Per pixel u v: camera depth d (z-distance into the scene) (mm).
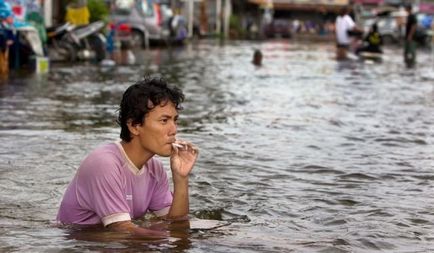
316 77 21344
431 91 17922
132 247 4672
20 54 20141
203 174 7402
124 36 33250
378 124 11703
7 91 14766
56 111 12008
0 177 7004
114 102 13500
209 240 4934
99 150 5082
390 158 8695
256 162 8172
